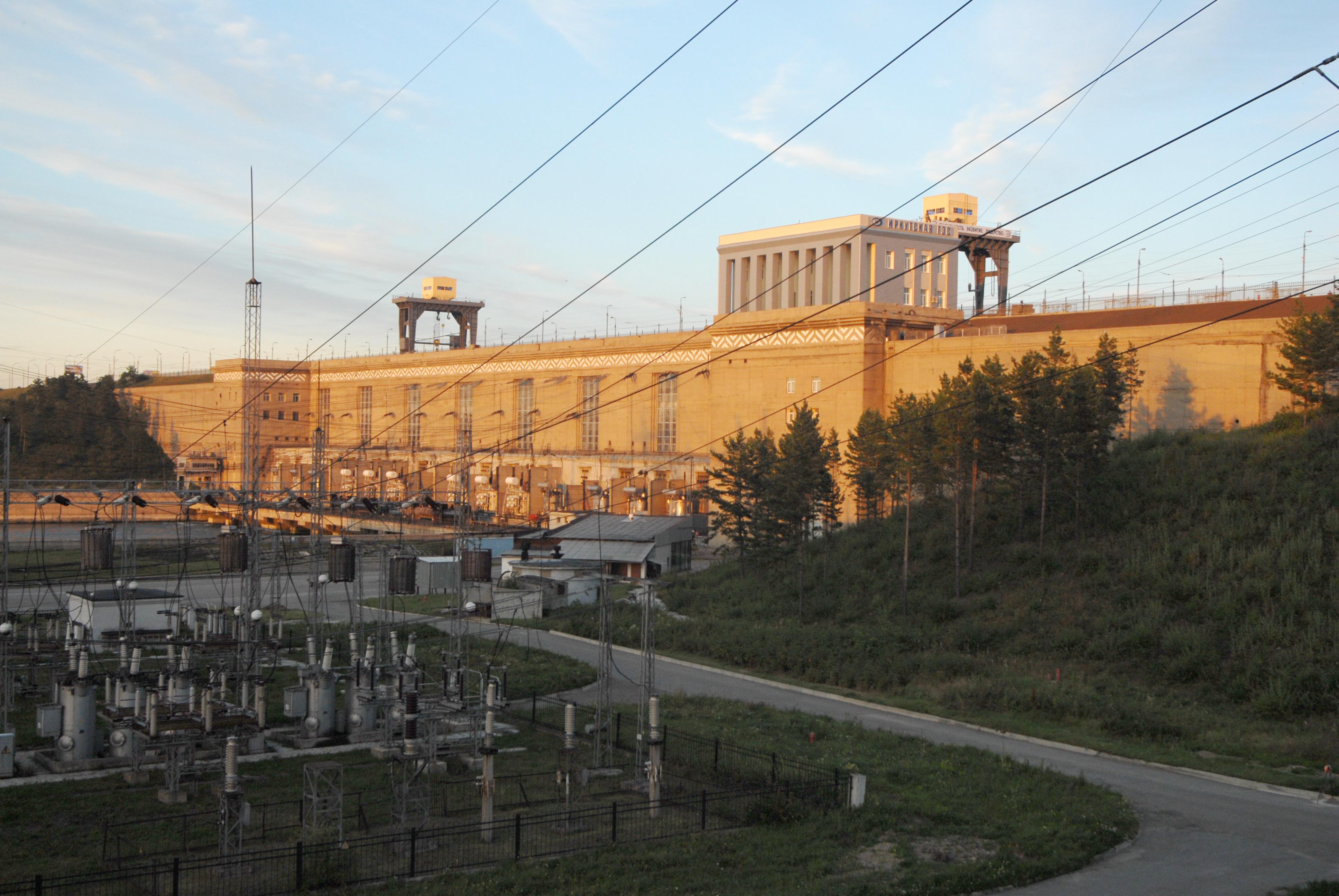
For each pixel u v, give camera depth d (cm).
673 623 6662
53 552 9994
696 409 10419
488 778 2695
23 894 2214
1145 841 2748
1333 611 4572
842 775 3172
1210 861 2580
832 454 6900
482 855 2547
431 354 14200
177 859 2177
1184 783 3381
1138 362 7250
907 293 12062
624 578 8156
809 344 8969
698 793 3148
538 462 12262
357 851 2558
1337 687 4056
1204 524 5703
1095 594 5484
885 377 8681
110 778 3350
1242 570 5097
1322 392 6144
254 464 6094
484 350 13288
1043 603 5575
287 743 3841
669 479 10581
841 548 7469
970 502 7050
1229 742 3800
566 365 12094
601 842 2647
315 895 2234
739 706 4522
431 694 3828
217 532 11538
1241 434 6488
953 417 6172
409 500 5900
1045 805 2977
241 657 4303
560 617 7219
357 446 15312
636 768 3334
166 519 13600
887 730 4191
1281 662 4303
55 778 3334
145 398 17450
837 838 2684
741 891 2277
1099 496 6406
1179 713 4147
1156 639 4844
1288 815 2998
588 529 9150
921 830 2752
